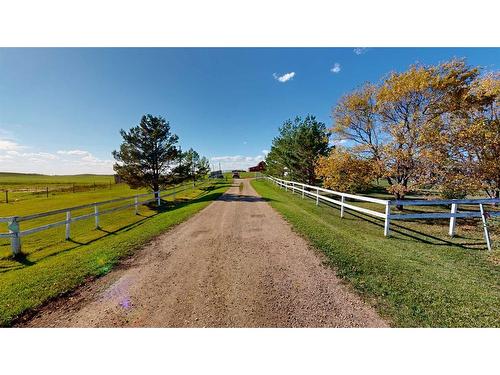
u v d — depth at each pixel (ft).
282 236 22.56
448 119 36.32
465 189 34.71
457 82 35.65
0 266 20.24
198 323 10.25
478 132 32.09
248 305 11.32
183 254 18.51
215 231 25.43
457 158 35.12
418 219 33.50
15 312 11.11
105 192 111.86
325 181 51.70
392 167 41.70
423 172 37.45
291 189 76.64
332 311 10.81
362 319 10.32
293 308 11.05
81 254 19.38
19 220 22.62
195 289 12.88
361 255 17.30
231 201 51.52
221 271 15.08
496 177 33.45
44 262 18.97
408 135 38.65
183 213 37.88
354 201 56.08
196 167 122.93
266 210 38.19
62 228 36.55
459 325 9.98
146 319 10.60
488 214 23.00
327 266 15.53
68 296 12.55
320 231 23.71
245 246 19.97
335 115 53.36
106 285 13.61
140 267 16.15
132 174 63.16
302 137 68.95
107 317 10.79
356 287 12.82
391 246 20.86
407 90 38.19
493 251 19.98
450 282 13.56
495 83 32.91
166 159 66.74
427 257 18.33
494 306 11.14
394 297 11.83
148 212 49.29
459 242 22.71
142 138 65.10
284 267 15.48
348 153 48.03
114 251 19.22
